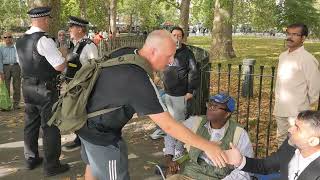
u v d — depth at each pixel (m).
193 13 23.42
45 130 4.65
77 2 29.91
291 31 4.22
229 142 3.26
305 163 2.43
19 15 38.56
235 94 9.34
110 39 16.28
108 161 2.98
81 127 2.89
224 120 3.29
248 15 17.86
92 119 2.88
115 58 2.81
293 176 2.52
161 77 5.20
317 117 2.36
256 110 8.01
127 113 2.82
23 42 4.49
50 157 4.73
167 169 4.17
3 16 37.94
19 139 6.27
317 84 4.19
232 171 3.21
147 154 5.54
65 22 27.64
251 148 3.30
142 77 2.70
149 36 2.82
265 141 6.17
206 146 2.76
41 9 4.46
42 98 4.54
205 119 3.43
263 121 7.23
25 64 4.52
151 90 2.70
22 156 5.46
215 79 11.23
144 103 2.68
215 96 3.31
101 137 2.92
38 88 4.52
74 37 5.40
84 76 2.87
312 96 4.21
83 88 2.86
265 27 17.66
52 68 4.53
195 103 5.32
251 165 2.93
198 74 5.08
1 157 5.42
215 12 18.48
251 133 6.57
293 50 4.30
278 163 2.83
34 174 4.84
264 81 11.38
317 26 15.34
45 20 4.53
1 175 4.81
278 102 4.49
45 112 4.57
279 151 2.83
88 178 3.38
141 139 6.23
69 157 5.41
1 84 8.22
